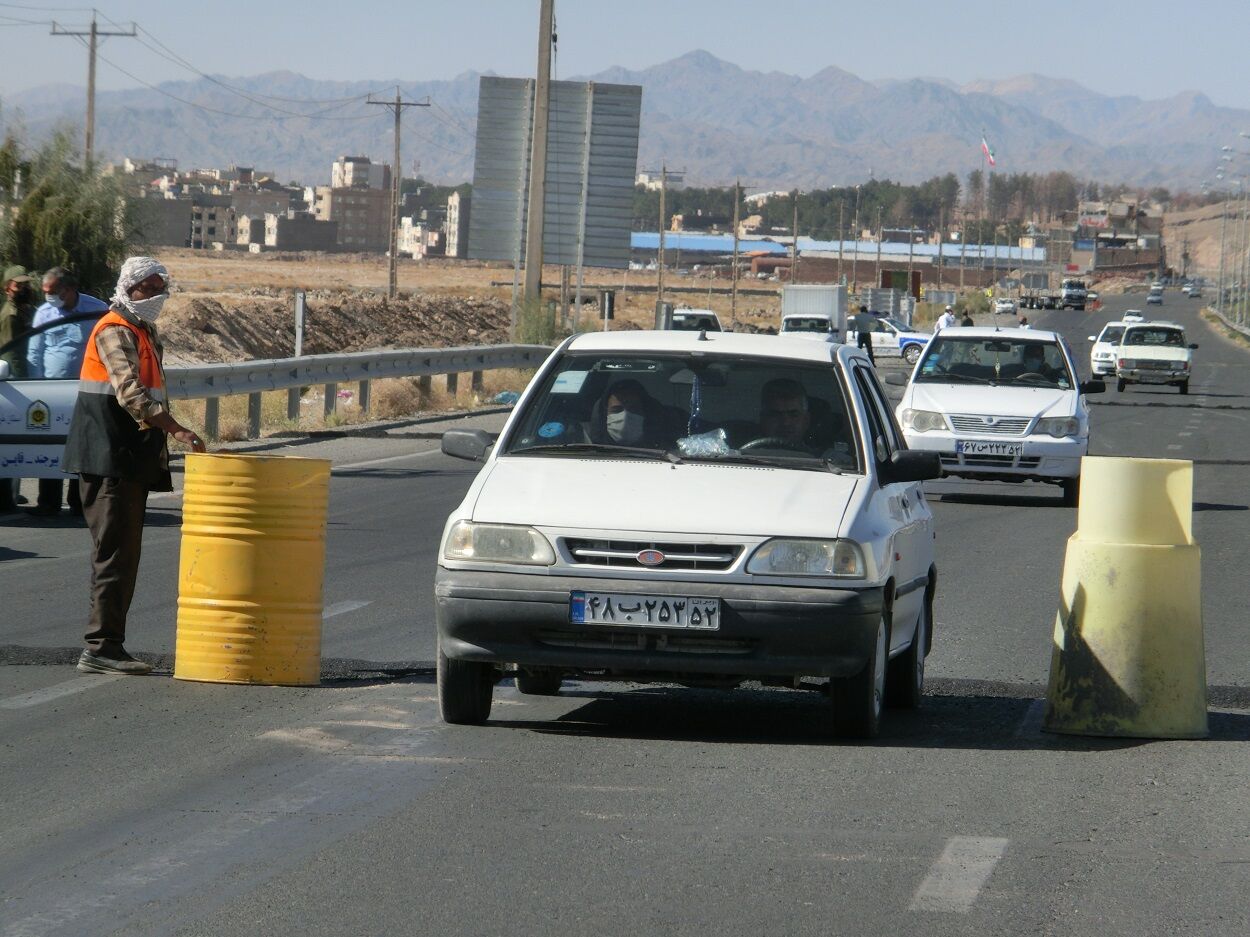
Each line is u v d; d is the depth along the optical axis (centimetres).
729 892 930
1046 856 1008
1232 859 1002
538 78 6812
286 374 4453
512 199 7256
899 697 1495
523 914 890
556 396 1480
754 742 1337
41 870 962
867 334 7419
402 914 888
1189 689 1366
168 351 7944
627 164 7194
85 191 4244
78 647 1669
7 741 1282
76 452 1555
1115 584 1368
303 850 1005
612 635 1291
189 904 902
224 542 1520
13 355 2683
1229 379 10394
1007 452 3406
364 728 1345
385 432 4538
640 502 1321
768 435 1438
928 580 1603
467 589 1300
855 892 934
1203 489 3791
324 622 1873
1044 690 1595
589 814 1093
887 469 1448
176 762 1221
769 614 1272
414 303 11862
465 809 1102
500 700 1501
